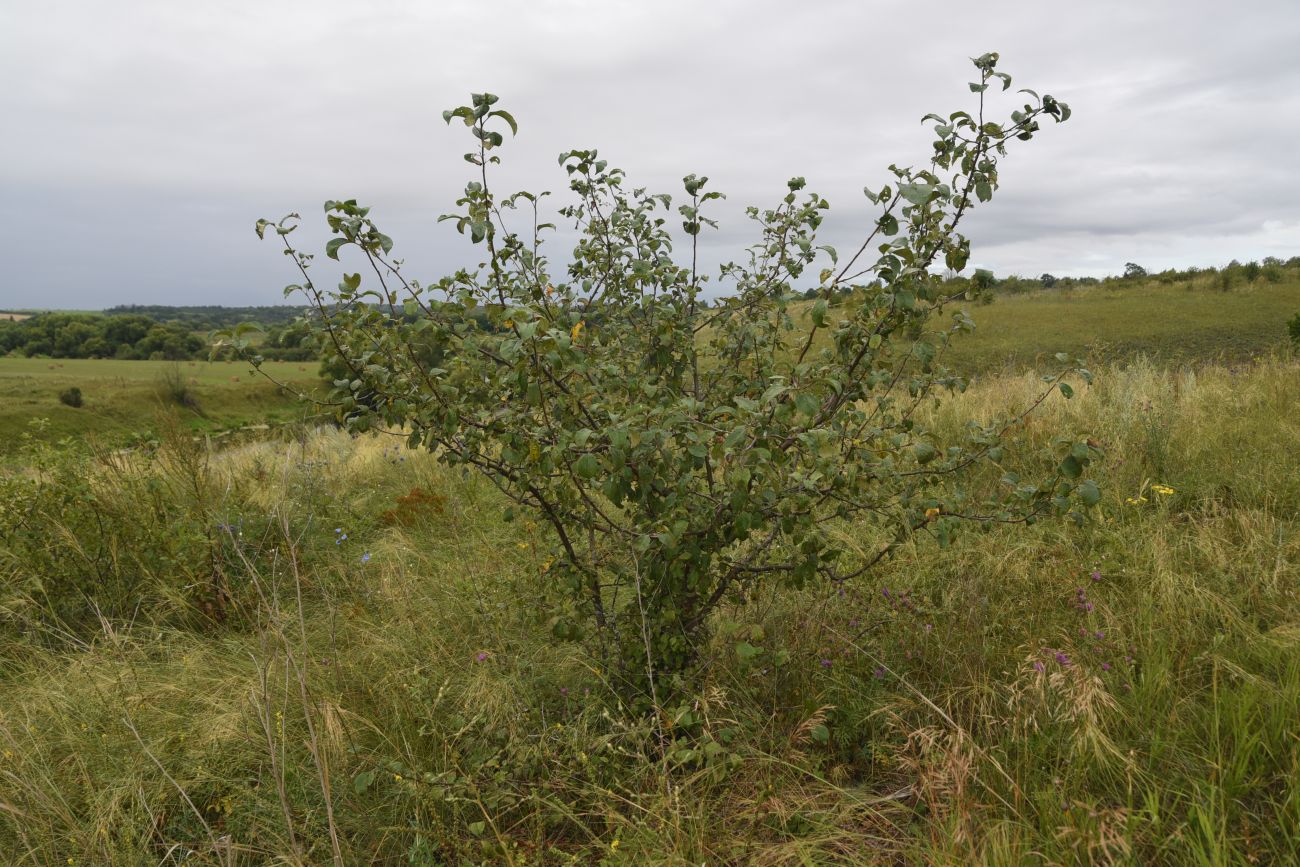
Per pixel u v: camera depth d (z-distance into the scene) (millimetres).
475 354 2441
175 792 2531
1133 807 2000
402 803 2393
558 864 2189
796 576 2496
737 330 3023
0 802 2273
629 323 3180
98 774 2584
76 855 2234
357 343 2400
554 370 2057
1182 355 16344
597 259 3172
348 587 4219
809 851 2006
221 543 4277
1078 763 2111
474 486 6027
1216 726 2096
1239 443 5348
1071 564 3578
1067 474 2328
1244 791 1988
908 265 2252
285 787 2463
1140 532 3898
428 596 3918
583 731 2461
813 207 2965
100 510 4285
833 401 2562
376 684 2955
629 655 2719
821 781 2359
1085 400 6848
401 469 6996
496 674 2916
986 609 3184
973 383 9422
